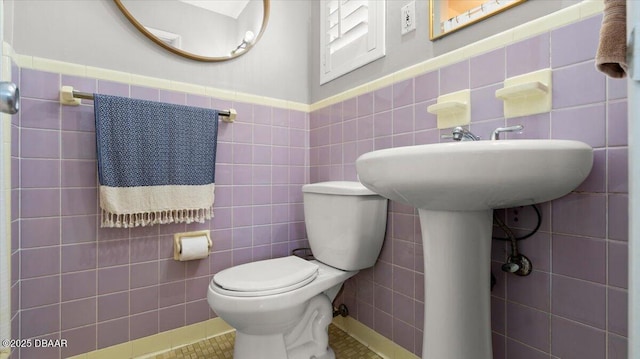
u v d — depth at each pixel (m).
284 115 1.73
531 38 0.88
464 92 1.03
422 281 1.16
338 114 1.60
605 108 0.75
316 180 1.75
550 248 0.85
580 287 0.79
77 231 1.19
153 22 1.37
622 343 0.72
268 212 1.66
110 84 1.26
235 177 1.56
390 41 1.32
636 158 0.37
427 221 0.87
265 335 1.08
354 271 1.27
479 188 0.63
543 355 0.86
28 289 1.09
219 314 1.02
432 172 0.63
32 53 1.11
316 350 1.22
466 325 0.83
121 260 1.27
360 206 1.22
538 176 0.60
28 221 1.10
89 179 1.21
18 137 1.07
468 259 0.83
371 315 1.38
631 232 0.38
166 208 1.29
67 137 1.17
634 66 0.37
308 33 1.83
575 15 0.80
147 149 1.25
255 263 1.25
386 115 1.32
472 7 1.03
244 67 1.60
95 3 1.24
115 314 1.26
